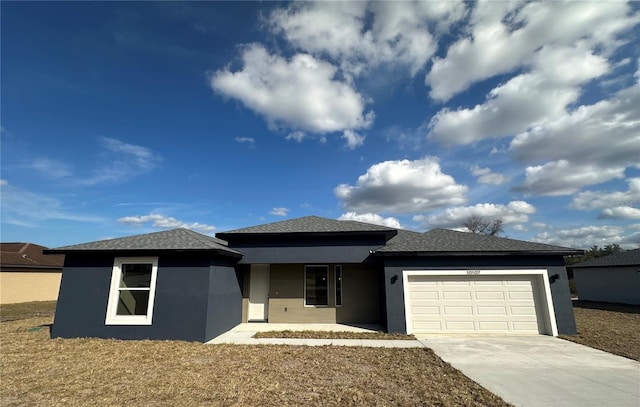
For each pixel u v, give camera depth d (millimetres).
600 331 11281
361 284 13766
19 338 10164
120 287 10570
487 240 12445
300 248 13062
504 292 11148
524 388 5570
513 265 11133
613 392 5355
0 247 29062
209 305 10180
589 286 25875
